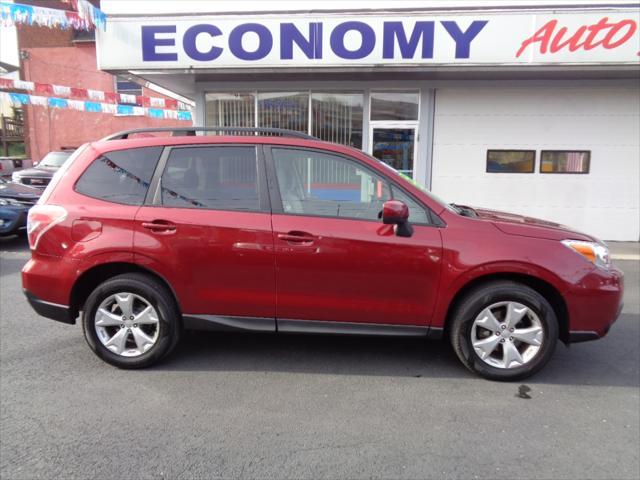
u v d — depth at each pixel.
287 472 2.67
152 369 3.93
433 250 3.63
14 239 10.19
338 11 8.69
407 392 3.59
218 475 2.64
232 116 10.44
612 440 3.00
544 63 8.53
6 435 2.99
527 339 3.68
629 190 9.77
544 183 9.95
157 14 9.00
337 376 3.84
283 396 3.51
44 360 4.09
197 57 9.09
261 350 4.34
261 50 8.95
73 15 8.67
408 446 2.92
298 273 3.71
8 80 10.60
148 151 3.94
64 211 3.83
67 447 2.88
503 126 9.87
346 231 3.67
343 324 3.79
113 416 3.22
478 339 3.75
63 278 3.81
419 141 10.04
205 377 3.80
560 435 3.05
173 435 3.01
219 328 3.86
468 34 8.55
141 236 3.75
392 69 8.84
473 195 10.12
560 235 3.73
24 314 5.28
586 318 3.65
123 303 3.84
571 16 8.34
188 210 3.78
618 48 8.36
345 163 3.84
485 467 2.73
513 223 3.82
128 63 9.21
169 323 3.85
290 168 3.86
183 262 3.74
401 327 3.77
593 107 9.62
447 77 9.66
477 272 3.62
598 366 4.07
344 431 3.08
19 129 21.48
